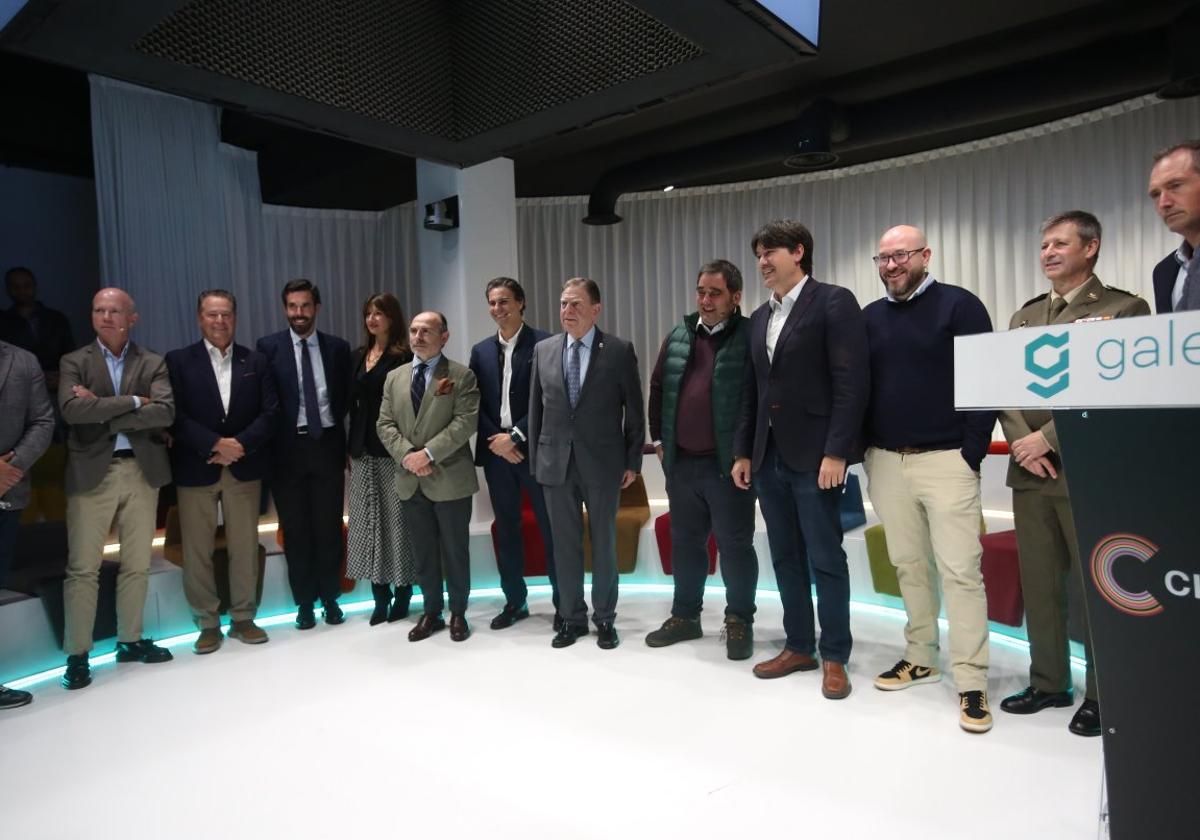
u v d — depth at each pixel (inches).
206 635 130.6
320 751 92.0
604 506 126.1
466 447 135.9
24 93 178.7
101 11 35.3
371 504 139.7
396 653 126.7
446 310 181.5
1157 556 34.6
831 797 78.2
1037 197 185.5
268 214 220.2
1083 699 101.7
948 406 97.3
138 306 180.2
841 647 105.1
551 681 112.3
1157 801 35.1
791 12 41.7
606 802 78.5
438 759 89.1
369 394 140.0
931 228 200.5
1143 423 34.5
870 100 167.0
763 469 109.2
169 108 186.2
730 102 169.5
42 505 151.2
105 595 130.5
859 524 152.8
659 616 143.3
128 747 94.9
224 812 78.9
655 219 230.5
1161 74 136.6
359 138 53.1
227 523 133.9
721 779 82.5
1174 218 74.1
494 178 180.7
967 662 95.3
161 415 123.0
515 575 140.9
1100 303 90.4
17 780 87.3
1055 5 128.5
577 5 44.4
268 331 217.2
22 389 112.0
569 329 125.0
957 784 80.0
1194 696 33.8
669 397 122.6
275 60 43.8
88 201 198.7
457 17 48.5
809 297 103.3
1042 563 97.0
